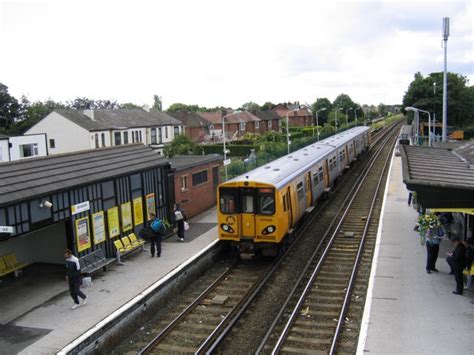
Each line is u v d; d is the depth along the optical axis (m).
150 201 18.50
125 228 17.00
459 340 10.07
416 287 13.12
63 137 46.62
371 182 32.94
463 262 12.44
